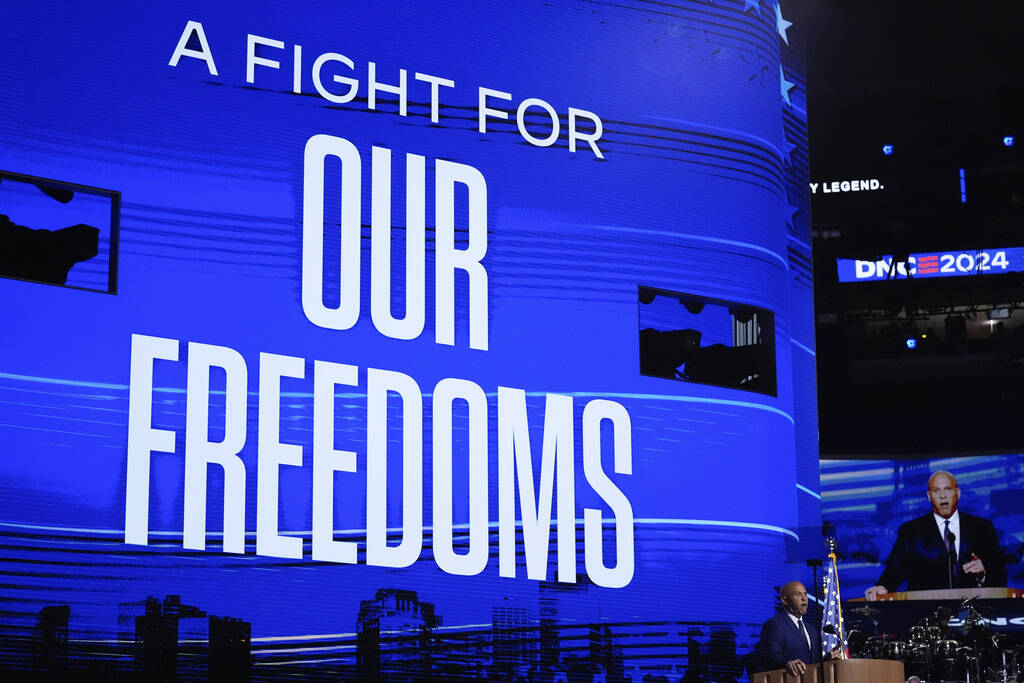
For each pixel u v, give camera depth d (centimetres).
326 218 1077
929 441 1970
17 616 895
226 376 1008
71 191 991
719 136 1312
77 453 936
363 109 1115
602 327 1200
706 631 1195
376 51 1132
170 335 990
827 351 2012
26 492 912
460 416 1112
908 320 2011
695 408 1241
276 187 1058
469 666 1071
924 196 1989
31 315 938
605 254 1216
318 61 1099
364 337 1078
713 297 1275
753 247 1318
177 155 1018
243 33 1067
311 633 1005
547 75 1221
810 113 1988
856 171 2000
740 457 1259
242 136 1050
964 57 1838
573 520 1148
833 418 1994
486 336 1140
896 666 924
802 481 1405
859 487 1966
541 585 1120
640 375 1214
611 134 1246
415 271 1114
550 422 1157
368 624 1032
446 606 1070
